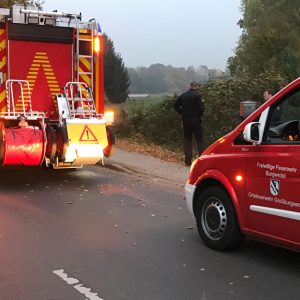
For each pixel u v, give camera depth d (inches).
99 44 420.8
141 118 714.8
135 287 190.1
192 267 212.1
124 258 222.7
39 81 406.0
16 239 248.4
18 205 321.7
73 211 308.0
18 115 391.9
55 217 292.7
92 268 209.6
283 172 197.8
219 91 607.2
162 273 204.8
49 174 437.4
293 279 199.2
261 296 182.1
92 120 380.5
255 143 211.2
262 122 211.9
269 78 612.4
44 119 390.6
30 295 181.8
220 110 601.6
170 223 283.9
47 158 374.9
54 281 195.2
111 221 286.4
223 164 227.8
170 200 344.5
